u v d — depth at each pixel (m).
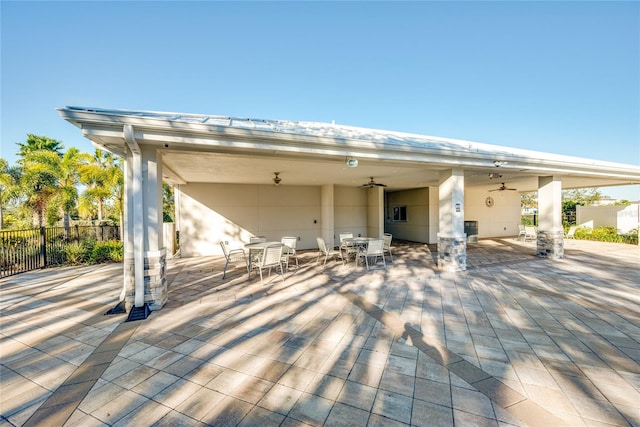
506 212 14.76
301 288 5.32
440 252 6.91
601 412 1.98
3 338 3.30
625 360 2.70
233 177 8.62
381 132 8.94
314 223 11.25
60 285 5.73
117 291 5.29
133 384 2.38
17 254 6.95
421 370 2.56
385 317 3.86
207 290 5.24
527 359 2.74
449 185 6.60
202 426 1.89
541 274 6.31
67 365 2.70
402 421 1.92
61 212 13.19
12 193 11.80
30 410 2.06
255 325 3.62
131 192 4.28
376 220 11.55
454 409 2.03
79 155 13.19
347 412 2.02
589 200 25.23
